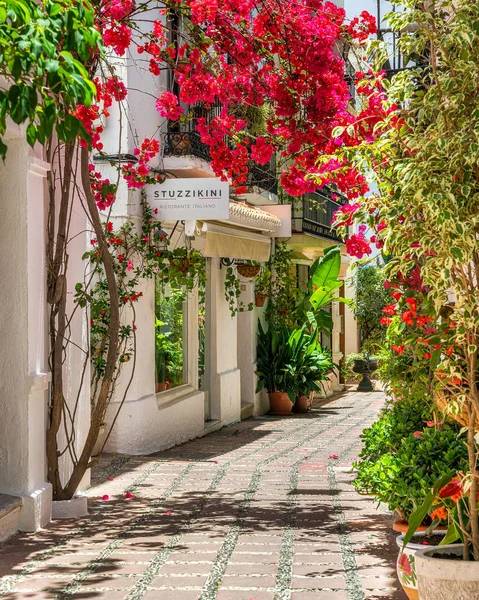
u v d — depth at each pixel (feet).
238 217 49.34
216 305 54.29
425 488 19.53
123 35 26.48
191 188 40.06
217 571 21.26
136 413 40.75
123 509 28.76
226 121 30.19
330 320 66.74
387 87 17.70
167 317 46.34
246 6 27.91
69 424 29.91
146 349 42.06
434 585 15.67
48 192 28.50
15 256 25.86
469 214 15.60
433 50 16.60
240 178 30.25
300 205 67.10
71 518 27.37
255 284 61.72
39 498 25.90
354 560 22.21
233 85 29.32
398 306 20.62
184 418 47.03
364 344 87.30
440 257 15.66
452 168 15.60
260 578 20.62
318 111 27.86
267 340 63.10
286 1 28.25
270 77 28.78
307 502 29.84
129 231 39.45
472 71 15.90
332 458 40.22
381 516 27.50
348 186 21.63
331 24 28.07
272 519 27.17
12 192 25.81
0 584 20.24
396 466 20.75
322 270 65.67
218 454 41.93
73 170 30.30
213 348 54.29
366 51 18.43
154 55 29.99
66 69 14.23
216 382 54.13
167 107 31.42
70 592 19.57
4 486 25.93
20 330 25.86
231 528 25.94
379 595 19.24
